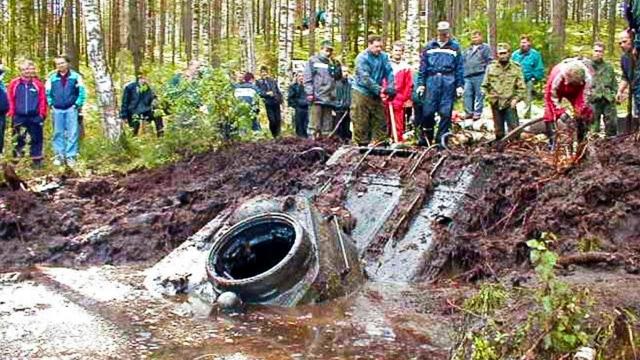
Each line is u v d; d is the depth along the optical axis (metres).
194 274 7.58
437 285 7.50
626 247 7.39
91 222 9.51
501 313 5.41
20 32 23.73
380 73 11.88
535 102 19.84
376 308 6.77
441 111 11.91
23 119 12.66
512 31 22.28
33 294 7.34
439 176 8.97
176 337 6.03
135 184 10.57
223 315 6.63
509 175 8.80
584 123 9.26
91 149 12.95
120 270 8.45
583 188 8.05
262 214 7.77
